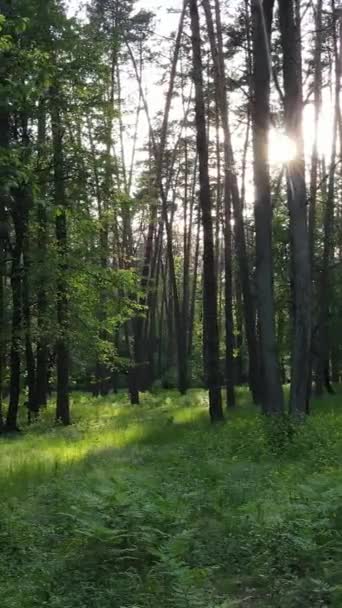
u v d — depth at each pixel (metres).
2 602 5.38
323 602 5.32
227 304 26.91
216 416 19.56
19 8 16.69
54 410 26.67
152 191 23.61
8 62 10.81
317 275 28.73
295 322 16.70
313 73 24.55
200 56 20.23
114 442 16.28
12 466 12.45
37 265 19.78
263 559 6.31
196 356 53.78
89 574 6.04
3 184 10.09
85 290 21.62
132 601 5.41
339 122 23.47
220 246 49.62
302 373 16.52
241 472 9.98
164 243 56.47
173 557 6.02
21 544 6.98
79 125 20.61
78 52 19.14
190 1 20.16
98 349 22.83
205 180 20.11
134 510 7.00
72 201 19.50
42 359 26.36
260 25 16.84
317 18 22.06
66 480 10.20
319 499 7.56
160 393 38.69
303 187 16.70
